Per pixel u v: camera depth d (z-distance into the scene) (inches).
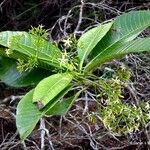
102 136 43.6
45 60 26.3
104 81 25.9
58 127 47.9
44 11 62.9
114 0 59.7
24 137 22.9
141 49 24.6
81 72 26.2
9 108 45.3
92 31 28.3
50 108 23.9
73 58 26.6
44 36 27.2
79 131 47.0
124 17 29.2
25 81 28.6
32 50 26.3
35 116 23.6
